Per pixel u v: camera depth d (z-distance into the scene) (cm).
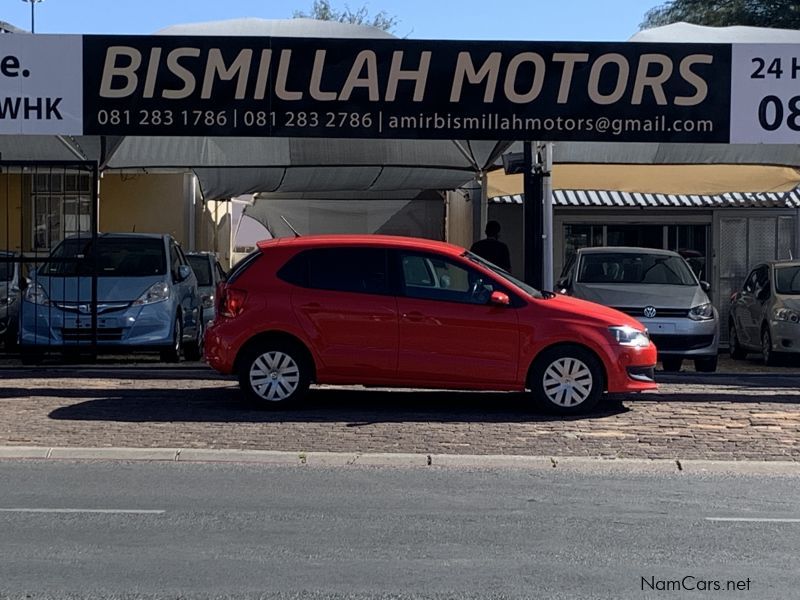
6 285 2084
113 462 1165
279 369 1409
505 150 2208
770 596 725
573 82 1612
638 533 886
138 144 2316
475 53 1605
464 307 1381
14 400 1501
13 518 920
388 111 1608
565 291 2036
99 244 2006
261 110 1602
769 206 2844
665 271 2055
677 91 1617
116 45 1594
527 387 1404
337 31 2150
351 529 892
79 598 708
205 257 2419
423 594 720
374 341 1380
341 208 3678
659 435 1300
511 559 807
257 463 1165
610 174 2705
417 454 1188
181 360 2144
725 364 2256
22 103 1595
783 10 4062
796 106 1622
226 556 809
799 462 1174
